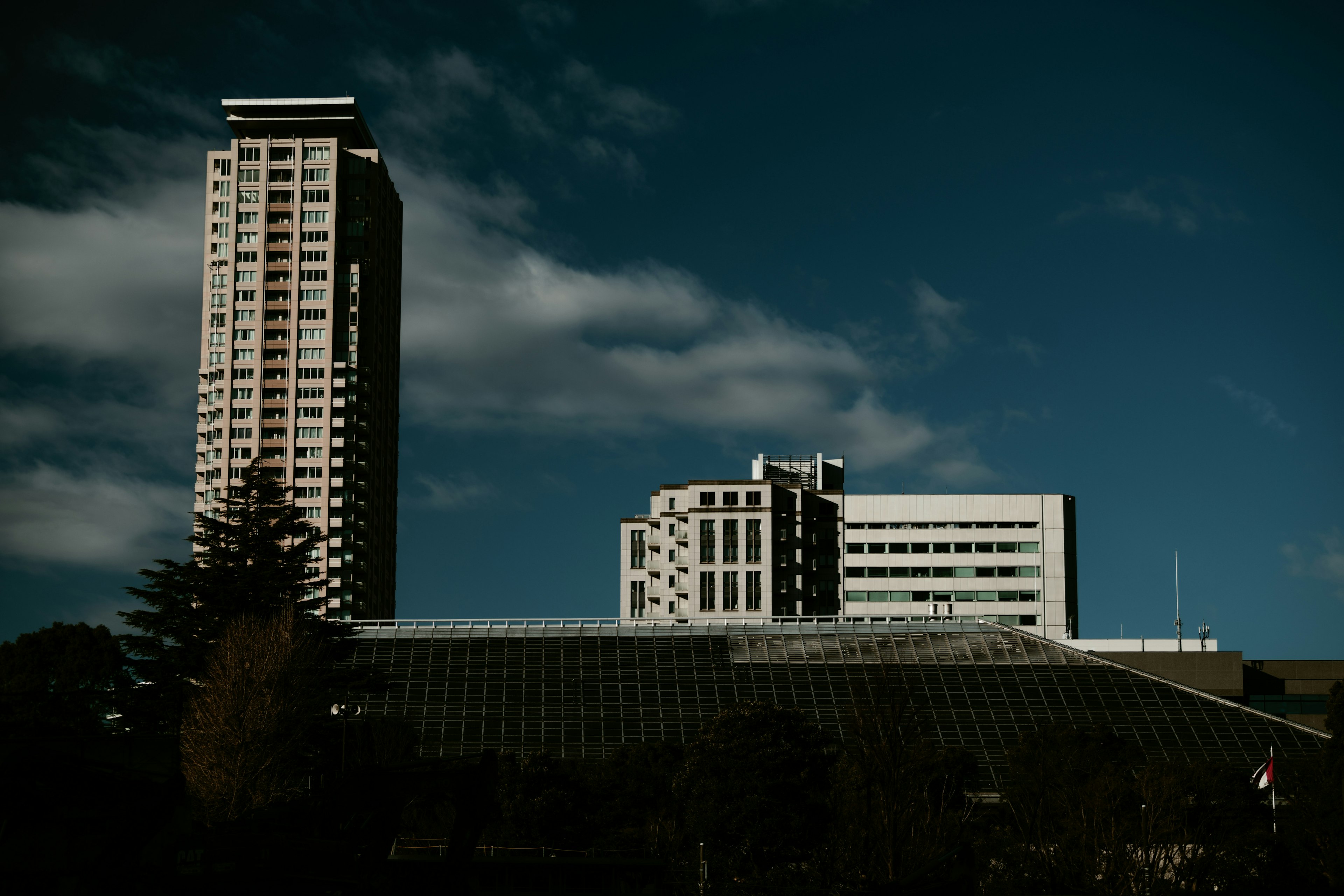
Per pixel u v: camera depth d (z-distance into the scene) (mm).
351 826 53281
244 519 99938
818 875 77375
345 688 97875
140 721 89062
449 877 51344
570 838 95750
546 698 135125
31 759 45594
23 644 132875
